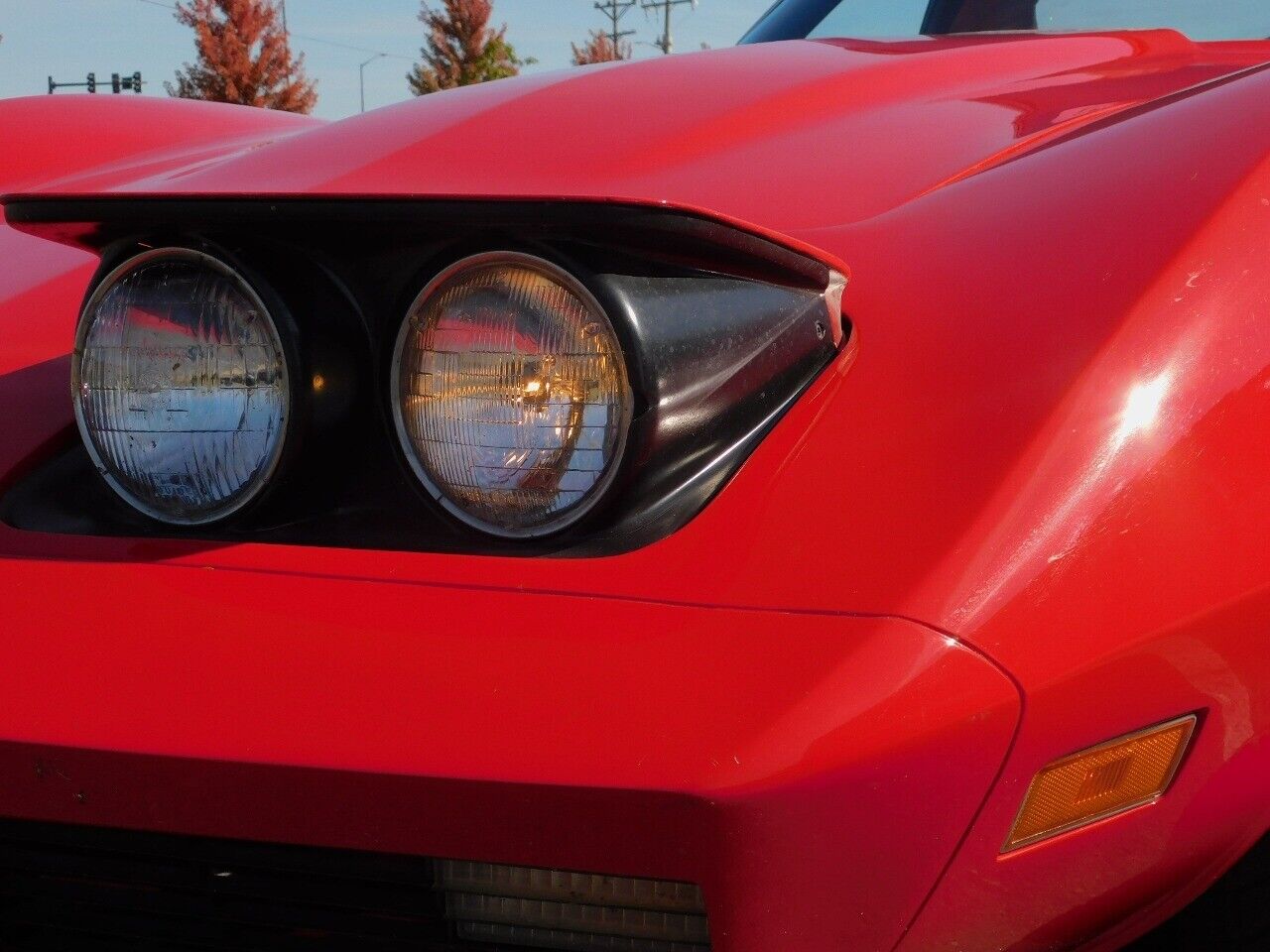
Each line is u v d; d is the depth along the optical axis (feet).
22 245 4.08
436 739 2.33
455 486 2.58
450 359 2.57
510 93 4.27
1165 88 3.91
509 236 2.52
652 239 2.46
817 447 2.57
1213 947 3.12
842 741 2.26
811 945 2.39
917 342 2.73
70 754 2.47
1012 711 2.37
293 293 2.66
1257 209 2.88
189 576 2.60
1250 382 2.72
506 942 2.67
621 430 2.50
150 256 2.69
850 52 4.64
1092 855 2.68
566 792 2.28
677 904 2.51
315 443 2.66
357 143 4.04
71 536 2.75
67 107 5.51
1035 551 2.43
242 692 2.43
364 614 2.48
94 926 2.94
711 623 2.36
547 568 2.48
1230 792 2.84
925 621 2.34
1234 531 2.64
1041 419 2.54
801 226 3.23
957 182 3.34
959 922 2.53
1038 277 2.80
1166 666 2.55
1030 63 4.46
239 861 2.64
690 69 4.40
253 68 97.96
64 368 3.34
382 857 2.59
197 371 2.68
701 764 2.25
